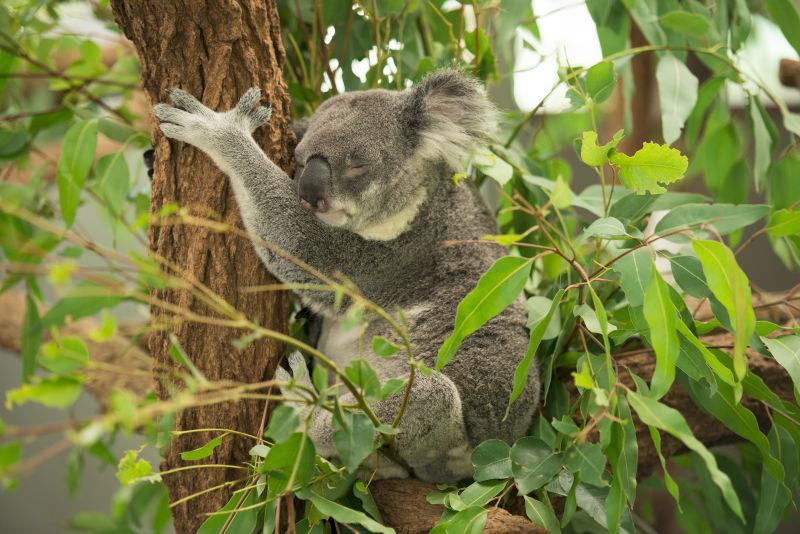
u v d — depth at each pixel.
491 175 2.88
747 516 3.37
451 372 2.86
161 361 2.57
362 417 2.01
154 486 3.57
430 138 2.93
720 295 2.03
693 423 3.27
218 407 2.55
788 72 4.25
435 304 3.01
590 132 2.13
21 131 3.28
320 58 3.31
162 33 2.47
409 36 3.43
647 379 3.15
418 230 3.05
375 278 3.03
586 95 2.60
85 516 3.50
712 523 3.76
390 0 3.20
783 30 3.32
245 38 2.53
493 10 3.46
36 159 4.33
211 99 2.54
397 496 2.71
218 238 2.55
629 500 2.12
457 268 3.07
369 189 2.85
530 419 2.96
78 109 3.19
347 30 3.23
